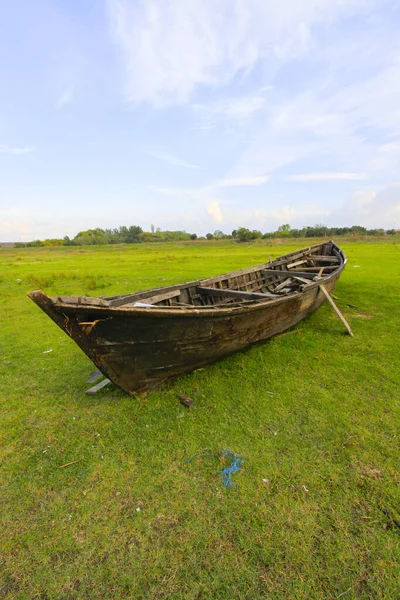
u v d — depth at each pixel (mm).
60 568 2391
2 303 11227
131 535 2607
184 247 55000
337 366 5402
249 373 5234
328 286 8156
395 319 7773
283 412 4156
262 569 2297
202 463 3334
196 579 2258
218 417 4109
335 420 3934
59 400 4746
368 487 2934
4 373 5719
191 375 5172
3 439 3906
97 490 3074
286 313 6293
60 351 6715
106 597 2188
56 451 3658
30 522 2773
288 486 2984
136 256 33844
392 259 20312
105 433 3920
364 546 2426
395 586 2160
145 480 3158
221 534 2566
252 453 3434
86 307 3354
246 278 8414
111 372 4117
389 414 4023
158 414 4238
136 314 3736
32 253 51594
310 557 2361
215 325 4691
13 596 2215
